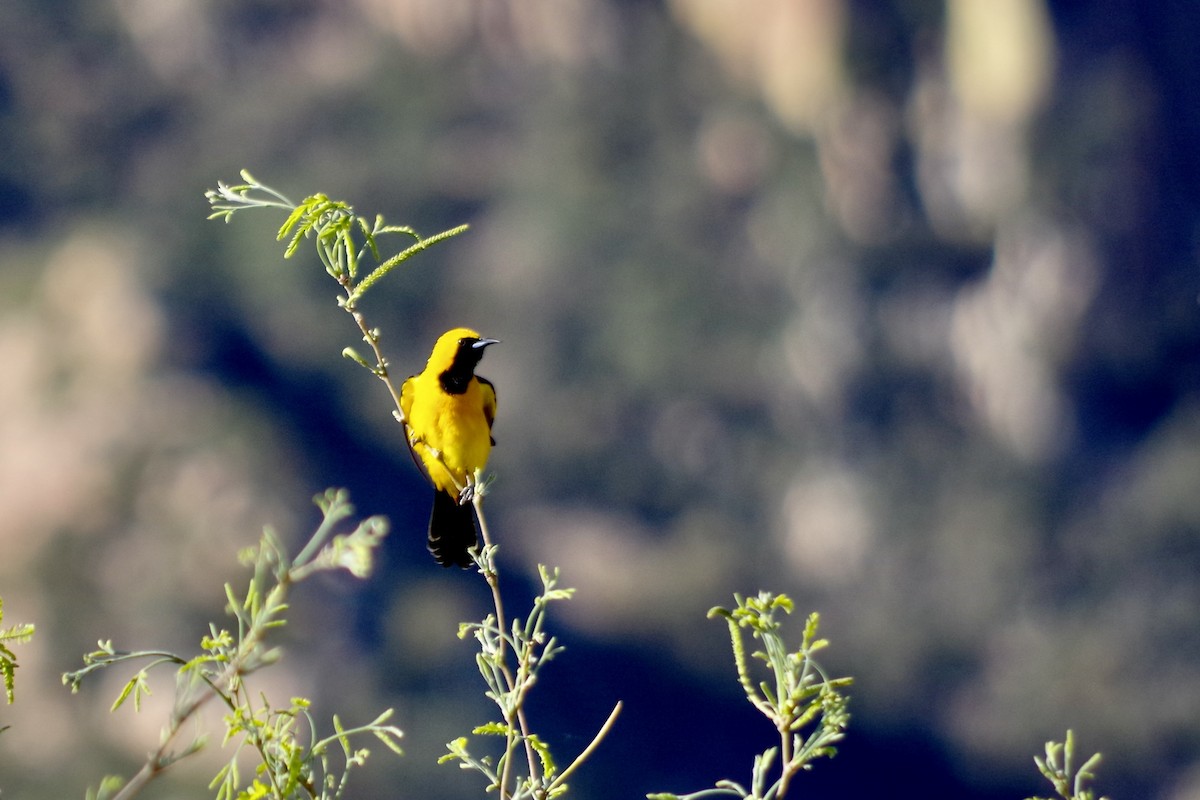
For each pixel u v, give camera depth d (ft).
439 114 222.69
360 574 9.93
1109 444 186.70
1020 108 191.62
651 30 221.87
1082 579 179.32
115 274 184.44
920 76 201.26
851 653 181.06
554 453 203.21
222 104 219.41
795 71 207.31
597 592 187.73
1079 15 189.16
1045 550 181.06
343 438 183.32
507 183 220.02
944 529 187.11
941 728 173.58
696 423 203.21
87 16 218.59
